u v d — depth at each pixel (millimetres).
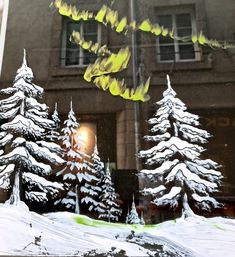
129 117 1934
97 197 1705
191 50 2154
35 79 2016
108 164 1803
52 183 1723
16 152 1736
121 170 1779
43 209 1651
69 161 1791
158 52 2156
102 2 2324
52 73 2051
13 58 2084
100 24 2260
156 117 1918
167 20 2281
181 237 1512
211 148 1810
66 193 1705
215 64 2086
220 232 1526
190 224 1588
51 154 1794
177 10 2307
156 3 2336
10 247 1335
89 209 1667
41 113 1905
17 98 1895
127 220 1635
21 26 2246
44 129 1862
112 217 1645
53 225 1533
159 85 2029
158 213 1651
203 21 2256
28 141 1800
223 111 1924
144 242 1478
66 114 1936
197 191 1694
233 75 2037
